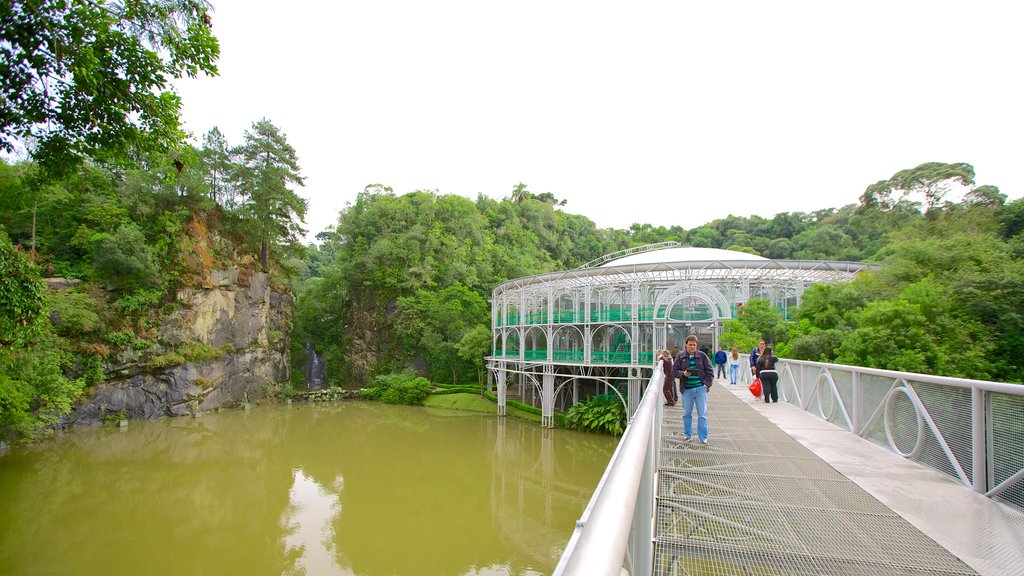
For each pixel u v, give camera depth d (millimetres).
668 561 4945
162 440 37781
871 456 9102
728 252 47719
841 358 21844
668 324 38719
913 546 5258
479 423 45312
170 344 45750
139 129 13766
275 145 56688
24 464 30984
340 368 67938
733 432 11352
